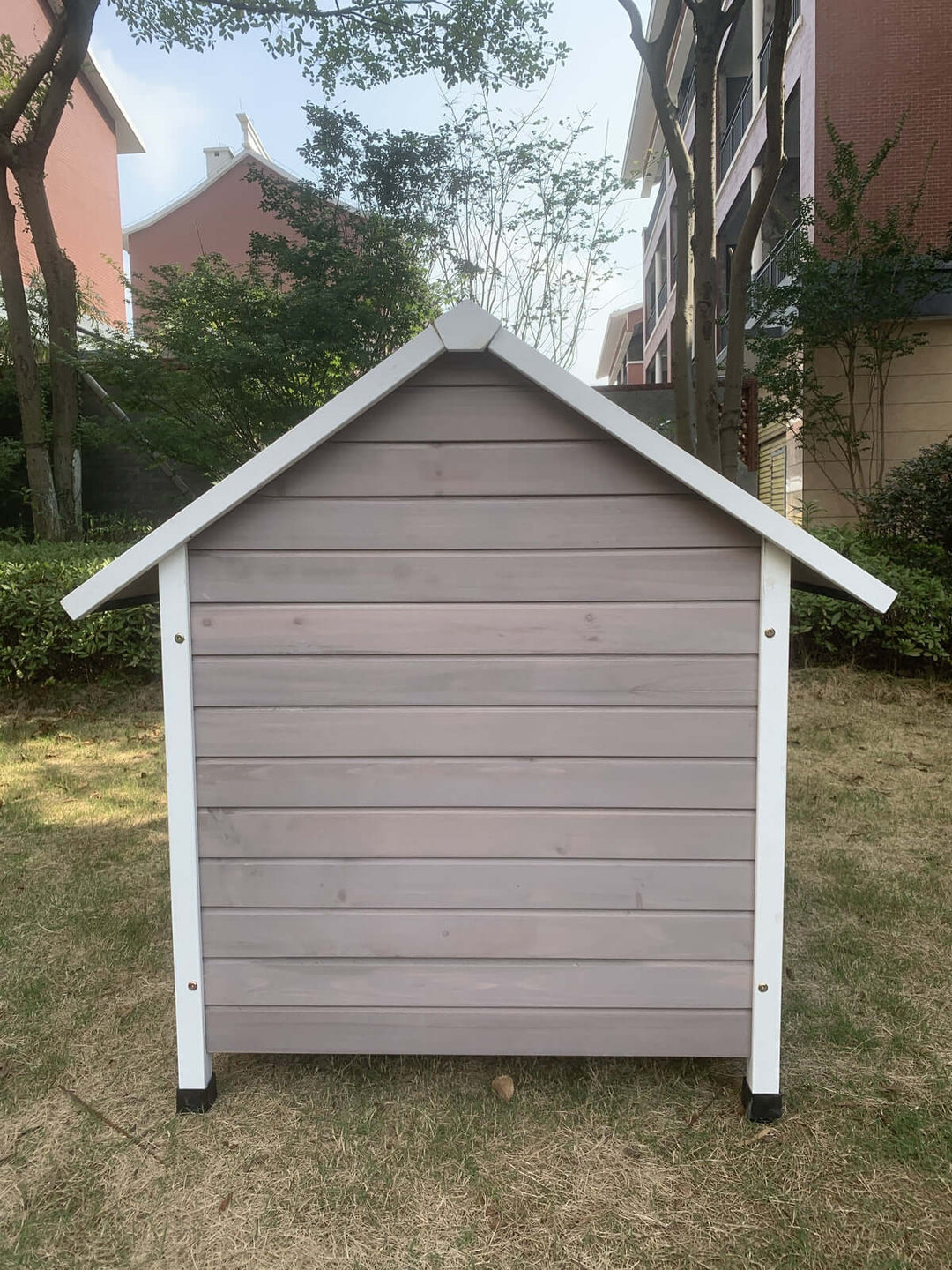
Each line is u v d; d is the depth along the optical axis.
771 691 2.00
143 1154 2.04
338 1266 1.72
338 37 10.86
